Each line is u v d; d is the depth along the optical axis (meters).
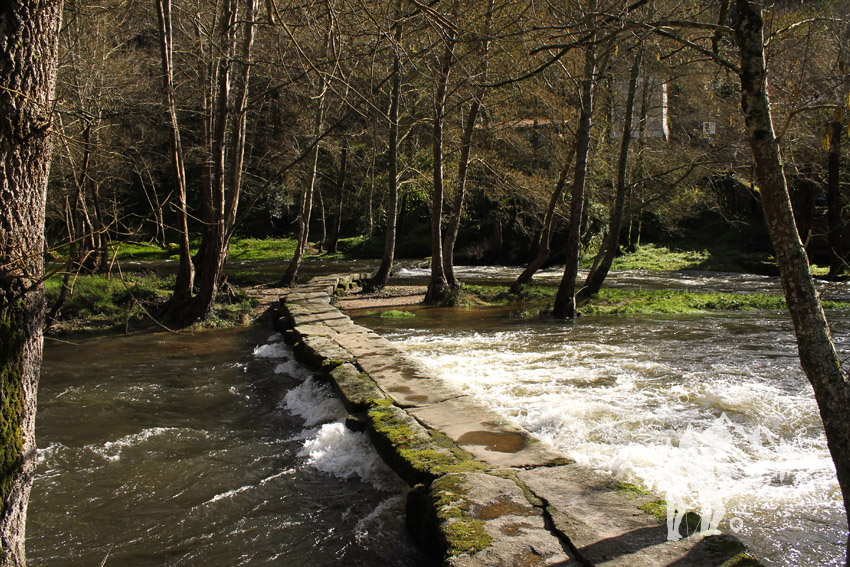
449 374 8.80
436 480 4.34
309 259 37.62
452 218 18.72
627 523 3.64
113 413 7.68
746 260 28.67
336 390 7.41
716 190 29.66
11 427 2.57
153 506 5.09
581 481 4.29
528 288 19.98
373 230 41.91
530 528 3.62
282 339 12.51
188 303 14.56
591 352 10.23
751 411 6.75
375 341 10.15
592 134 19.58
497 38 4.15
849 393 2.94
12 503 2.58
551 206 19.30
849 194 23.89
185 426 7.17
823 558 3.79
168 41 13.61
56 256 2.87
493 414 6.02
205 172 16.89
